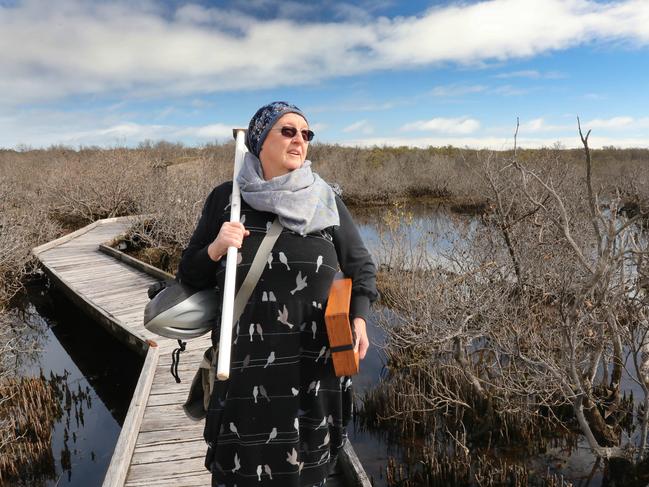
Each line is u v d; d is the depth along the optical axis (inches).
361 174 994.7
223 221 65.9
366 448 176.9
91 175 689.6
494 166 248.4
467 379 188.1
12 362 261.7
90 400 229.6
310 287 62.2
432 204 867.4
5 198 600.1
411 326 224.2
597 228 122.0
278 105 65.4
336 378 64.3
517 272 200.4
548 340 166.7
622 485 147.1
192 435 141.6
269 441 61.2
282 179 62.8
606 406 170.6
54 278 360.2
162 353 203.5
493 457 167.6
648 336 152.6
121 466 122.3
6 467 167.6
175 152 1112.2
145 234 490.0
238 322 62.2
